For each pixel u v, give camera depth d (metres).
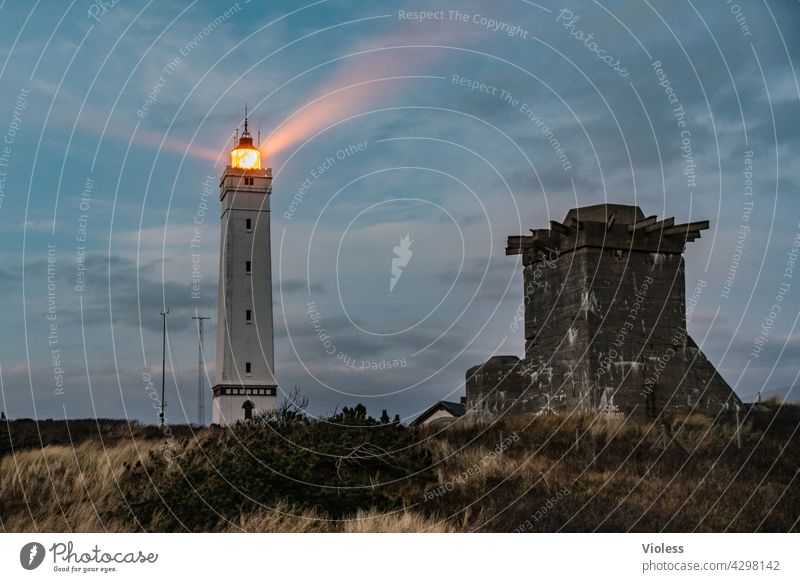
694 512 19.20
